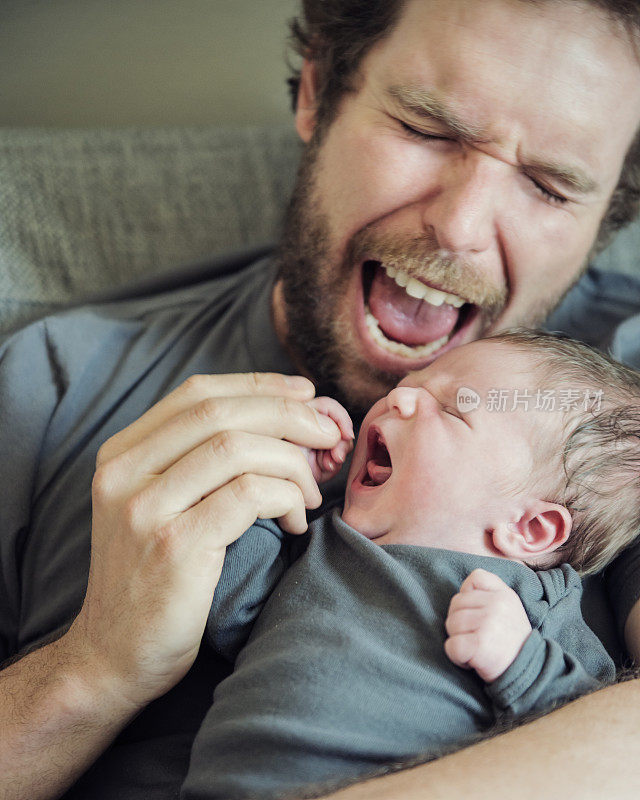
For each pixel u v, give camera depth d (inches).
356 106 38.7
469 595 27.3
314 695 25.1
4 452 37.8
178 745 30.0
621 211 45.4
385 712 25.1
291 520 30.2
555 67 33.5
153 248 55.6
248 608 29.9
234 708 25.9
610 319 48.5
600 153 36.0
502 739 24.3
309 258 41.4
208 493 28.5
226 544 28.3
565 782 22.2
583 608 33.5
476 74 33.9
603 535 32.6
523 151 34.9
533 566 32.2
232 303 46.5
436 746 25.3
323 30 42.6
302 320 42.0
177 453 29.1
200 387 30.9
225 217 57.4
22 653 33.6
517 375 32.7
